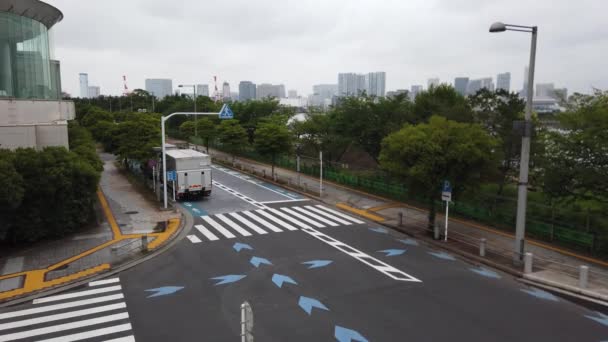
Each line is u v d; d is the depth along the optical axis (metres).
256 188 36.28
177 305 13.90
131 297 14.59
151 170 38.94
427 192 21.11
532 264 17.23
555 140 19.56
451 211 26.28
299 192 33.97
